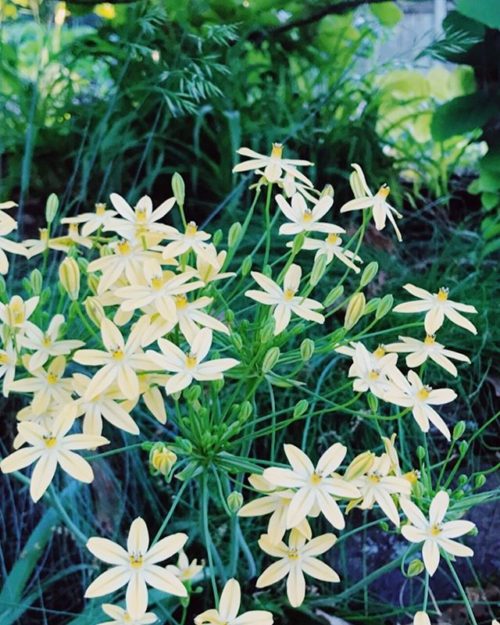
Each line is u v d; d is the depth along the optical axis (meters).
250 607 0.36
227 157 0.54
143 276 0.26
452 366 0.26
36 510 0.41
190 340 0.25
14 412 0.42
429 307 0.27
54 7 0.52
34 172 0.54
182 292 0.25
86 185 0.53
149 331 0.25
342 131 0.56
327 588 0.39
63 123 0.55
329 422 0.42
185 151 0.56
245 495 0.41
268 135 0.53
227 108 0.53
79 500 0.41
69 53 0.57
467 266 0.51
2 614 0.35
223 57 0.54
